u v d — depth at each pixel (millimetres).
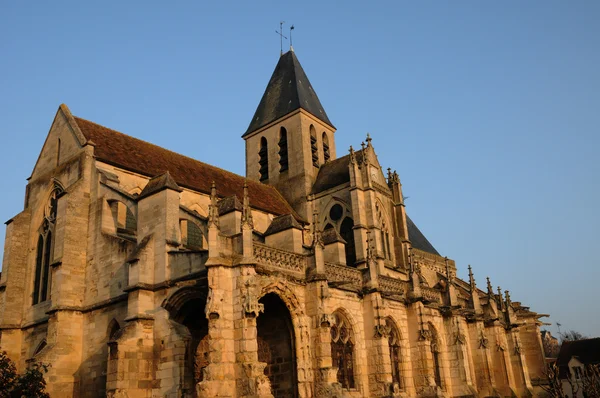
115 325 37969
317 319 35062
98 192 42531
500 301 60781
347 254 56656
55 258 41625
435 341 48188
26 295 45938
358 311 40656
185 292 33625
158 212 36906
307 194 63094
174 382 32250
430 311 48312
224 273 30859
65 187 45469
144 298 34719
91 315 39625
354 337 39469
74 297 40250
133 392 32562
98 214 41812
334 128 73875
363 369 39344
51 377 37344
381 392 38469
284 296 34344
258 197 58375
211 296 30078
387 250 58781
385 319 40875
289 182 65562
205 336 36438
